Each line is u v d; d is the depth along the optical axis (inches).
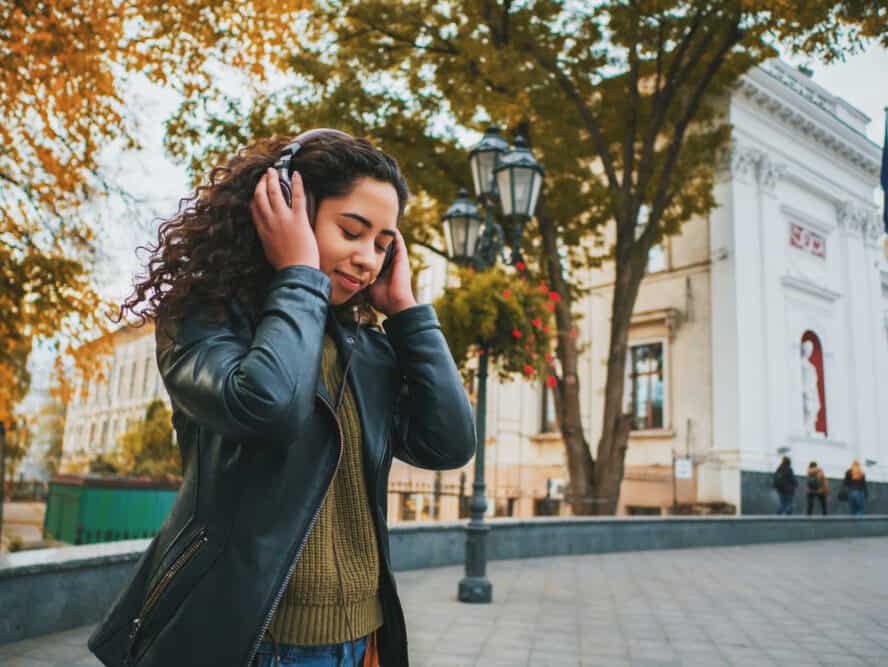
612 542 451.2
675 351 779.4
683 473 687.7
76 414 1771.7
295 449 45.5
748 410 730.8
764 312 768.9
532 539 403.2
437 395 55.7
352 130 479.2
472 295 260.2
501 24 518.3
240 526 43.8
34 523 785.6
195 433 47.8
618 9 504.1
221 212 50.1
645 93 608.1
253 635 41.8
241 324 47.8
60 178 264.7
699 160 596.4
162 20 249.3
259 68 267.6
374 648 51.6
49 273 258.7
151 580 45.4
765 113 826.2
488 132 306.2
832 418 828.0
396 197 51.3
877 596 289.7
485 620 224.4
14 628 165.9
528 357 265.1
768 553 469.7
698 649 192.7
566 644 194.7
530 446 855.1
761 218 790.5
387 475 52.5
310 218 49.8
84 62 243.6
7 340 271.0
